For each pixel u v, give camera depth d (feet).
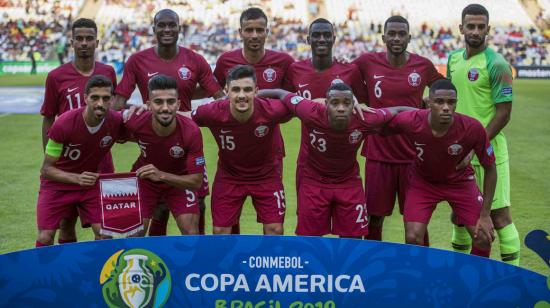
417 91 27.86
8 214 33.83
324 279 19.13
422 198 24.94
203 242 18.95
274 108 24.53
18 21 177.37
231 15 190.39
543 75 141.18
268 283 19.20
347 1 201.26
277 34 175.32
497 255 28.12
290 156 50.96
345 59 27.89
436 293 19.08
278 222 25.89
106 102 23.07
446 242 29.89
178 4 193.26
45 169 23.84
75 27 26.94
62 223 27.40
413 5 199.11
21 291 18.93
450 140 23.43
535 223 32.37
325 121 23.63
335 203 25.90
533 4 194.70
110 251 18.93
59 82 27.35
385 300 19.19
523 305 19.04
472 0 199.31
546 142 57.62
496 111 26.00
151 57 28.17
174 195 25.27
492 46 169.07
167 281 19.13
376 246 18.90
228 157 25.46
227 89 24.71
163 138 23.68
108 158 28.32
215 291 19.21
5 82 119.34
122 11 188.75
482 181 26.43
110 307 19.19
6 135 59.82
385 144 27.40
